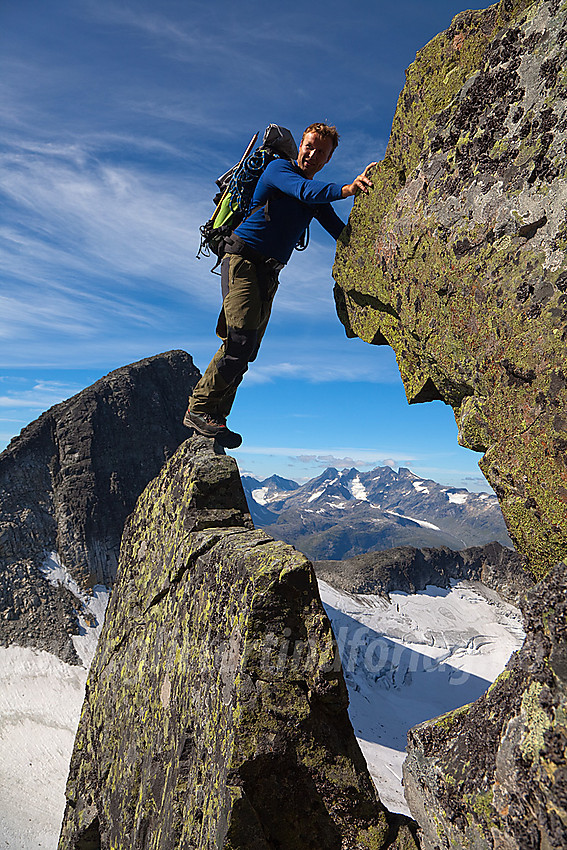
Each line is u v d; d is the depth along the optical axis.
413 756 3.43
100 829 5.63
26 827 48.12
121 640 6.41
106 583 90.50
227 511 5.59
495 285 3.00
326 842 3.81
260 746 3.73
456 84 3.46
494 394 3.10
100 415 104.62
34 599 83.56
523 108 2.97
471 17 3.40
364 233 4.12
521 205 2.91
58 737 63.19
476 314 3.14
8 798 52.31
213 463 5.75
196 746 4.30
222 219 5.57
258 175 5.24
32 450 100.12
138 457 104.31
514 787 2.65
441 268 3.34
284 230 5.28
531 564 3.09
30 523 92.31
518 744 2.68
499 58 3.14
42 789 54.53
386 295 3.93
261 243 5.31
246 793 3.71
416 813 3.39
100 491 97.62
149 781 4.88
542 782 2.50
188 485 5.68
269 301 5.86
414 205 3.57
